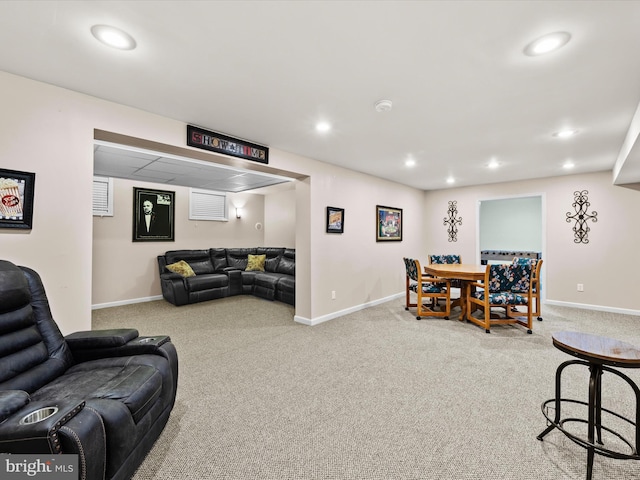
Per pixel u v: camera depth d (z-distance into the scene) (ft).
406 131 9.49
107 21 4.59
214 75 6.22
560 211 16.30
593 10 4.30
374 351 10.11
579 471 4.95
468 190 19.74
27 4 4.21
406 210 19.52
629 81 6.35
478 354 9.84
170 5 4.25
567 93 6.93
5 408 3.55
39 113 6.40
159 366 5.60
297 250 13.67
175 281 16.93
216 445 5.57
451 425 6.16
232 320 13.93
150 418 5.05
